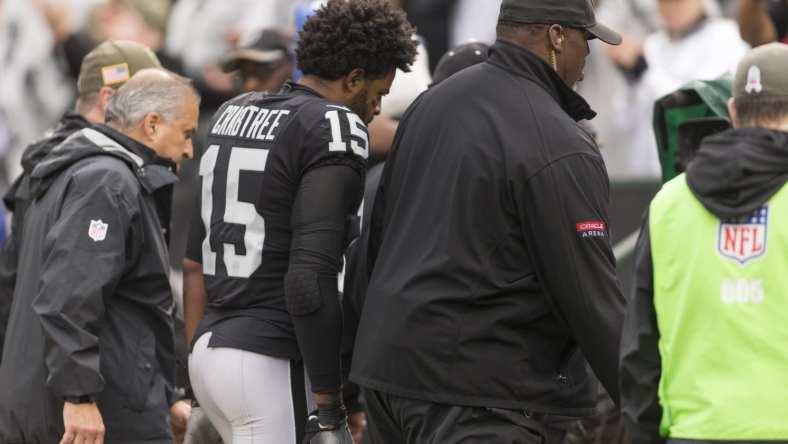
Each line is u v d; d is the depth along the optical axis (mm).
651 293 13203
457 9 31031
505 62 15000
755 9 22484
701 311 12797
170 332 16766
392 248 14906
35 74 33438
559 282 14312
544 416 14812
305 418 15227
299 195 14852
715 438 12516
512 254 14406
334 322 14750
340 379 15008
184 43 31938
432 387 14344
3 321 19078
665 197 13258
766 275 12594
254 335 15047
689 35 29984
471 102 14812
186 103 16969
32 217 16922
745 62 13117
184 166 30516
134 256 16297
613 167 30516
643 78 30391
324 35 15258
